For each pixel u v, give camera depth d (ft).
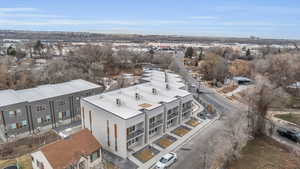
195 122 149.69
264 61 301.02
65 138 92.99
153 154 107.65
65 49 440.45
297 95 216.74
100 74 283.59
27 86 211.82
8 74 224.74
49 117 140.05
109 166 96.63
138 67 364.99
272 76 259.19
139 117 108.37
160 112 123.13
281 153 113.50
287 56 295.28
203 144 118.62
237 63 354.54
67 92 150.71
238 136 117.39
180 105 141.49
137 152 108.78
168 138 124.98
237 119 130.31
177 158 104.37
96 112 114.21
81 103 124.77
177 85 179.11
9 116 121.08
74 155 86.99
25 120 128.36
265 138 130.62
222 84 276.82
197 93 230.89
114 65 340.39
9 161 98.07
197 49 618.03
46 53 404.57
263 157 108.78
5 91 147.33
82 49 329.93
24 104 126.52
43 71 239.71
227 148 107.24
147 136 116.26
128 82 244.42
